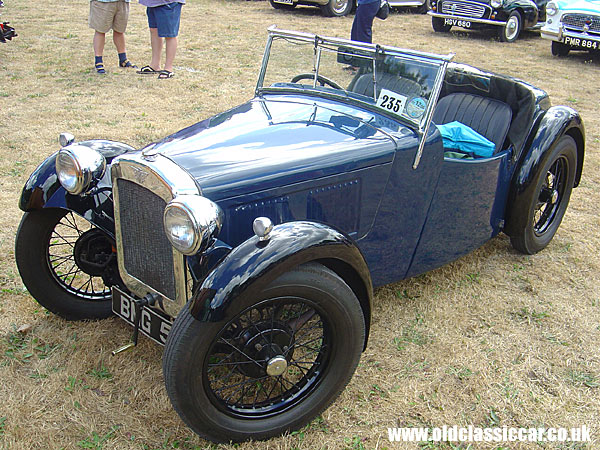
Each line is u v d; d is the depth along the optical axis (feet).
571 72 30.71
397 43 35.22
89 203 8.82
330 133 8.92
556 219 13.16
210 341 6.81
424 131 9.02
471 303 11.05
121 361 9.01
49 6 42.06
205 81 25.11
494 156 10.92
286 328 7.68
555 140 11.47
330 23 40.55
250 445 7.64
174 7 24.39
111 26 25.32
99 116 20.07
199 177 7.54
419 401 8.60
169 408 8.18
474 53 34.09
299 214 8.30
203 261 7.34
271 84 11.05
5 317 9.91
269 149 8.34
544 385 9.02
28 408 7.97
